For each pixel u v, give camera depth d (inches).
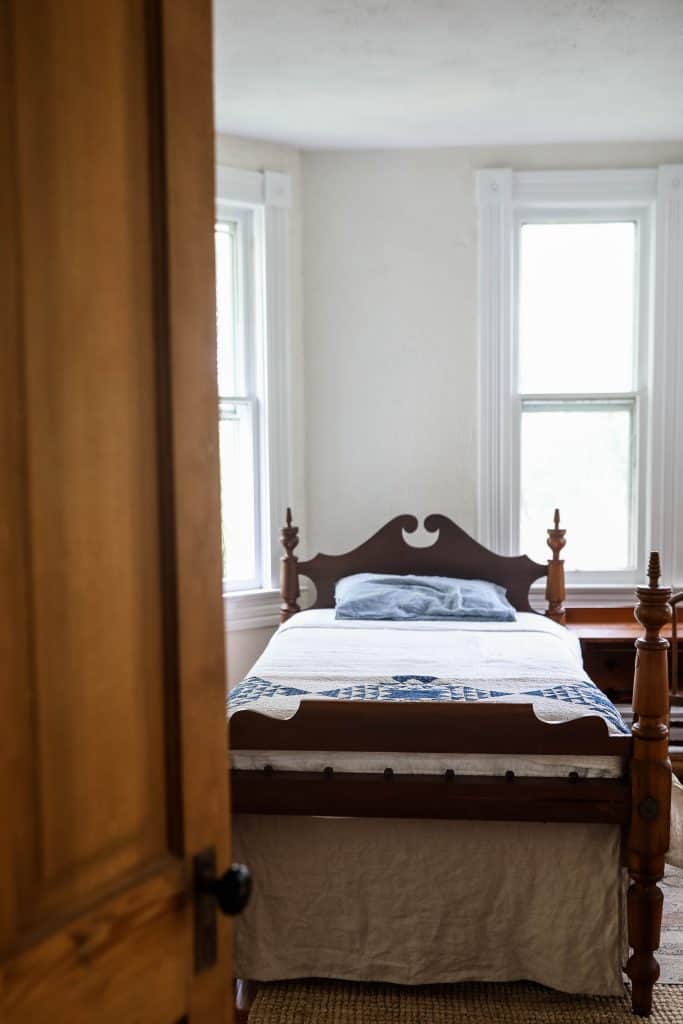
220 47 112.6
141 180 31.1
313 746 82.4
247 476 155.5
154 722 32.8
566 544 157.8
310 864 84.7
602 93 130.2
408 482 159.0
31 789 27.4
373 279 157.1
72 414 28.5
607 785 80.4
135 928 31.3
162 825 33.3
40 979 27.4
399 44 112.4
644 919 81.0
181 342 32.5
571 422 159.8
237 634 151.2
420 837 84.1
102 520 29.9
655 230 153.3
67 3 28.0
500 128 145.3
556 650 114.0
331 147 154.2
